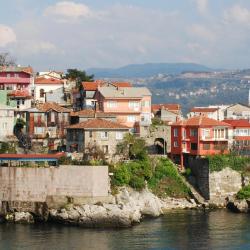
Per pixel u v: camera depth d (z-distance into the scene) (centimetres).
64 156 16362
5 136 19200
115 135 17950
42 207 15562
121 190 15975
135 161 17425
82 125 17925
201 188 17988
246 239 13638
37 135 19638
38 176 15650
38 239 13638
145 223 15350
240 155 18662
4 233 14238
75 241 13475
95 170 15512
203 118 18938
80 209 15138
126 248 12862
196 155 18550
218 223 15350
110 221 14888
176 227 14838
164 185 17750
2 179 15825
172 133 19025
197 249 12794
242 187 18000
